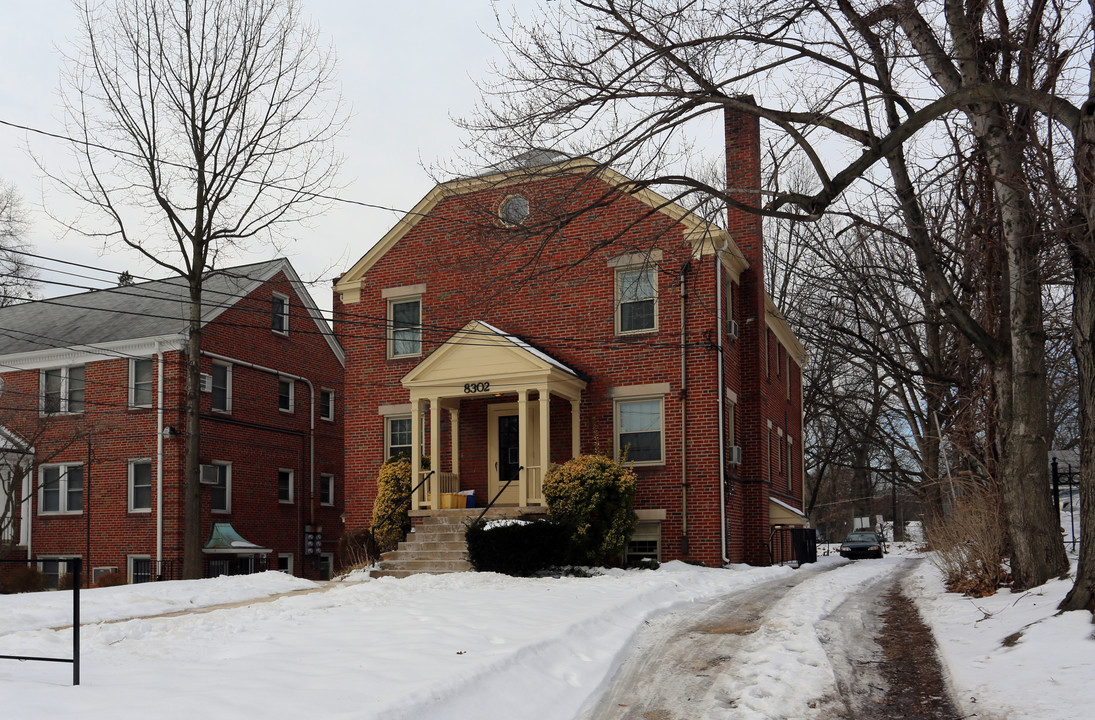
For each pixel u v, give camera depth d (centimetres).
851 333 2292
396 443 2559
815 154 1128
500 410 2405
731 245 2333
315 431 3306
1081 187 993
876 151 1092
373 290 2612
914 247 1320
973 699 759
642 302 2330
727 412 2348
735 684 862
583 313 2367
